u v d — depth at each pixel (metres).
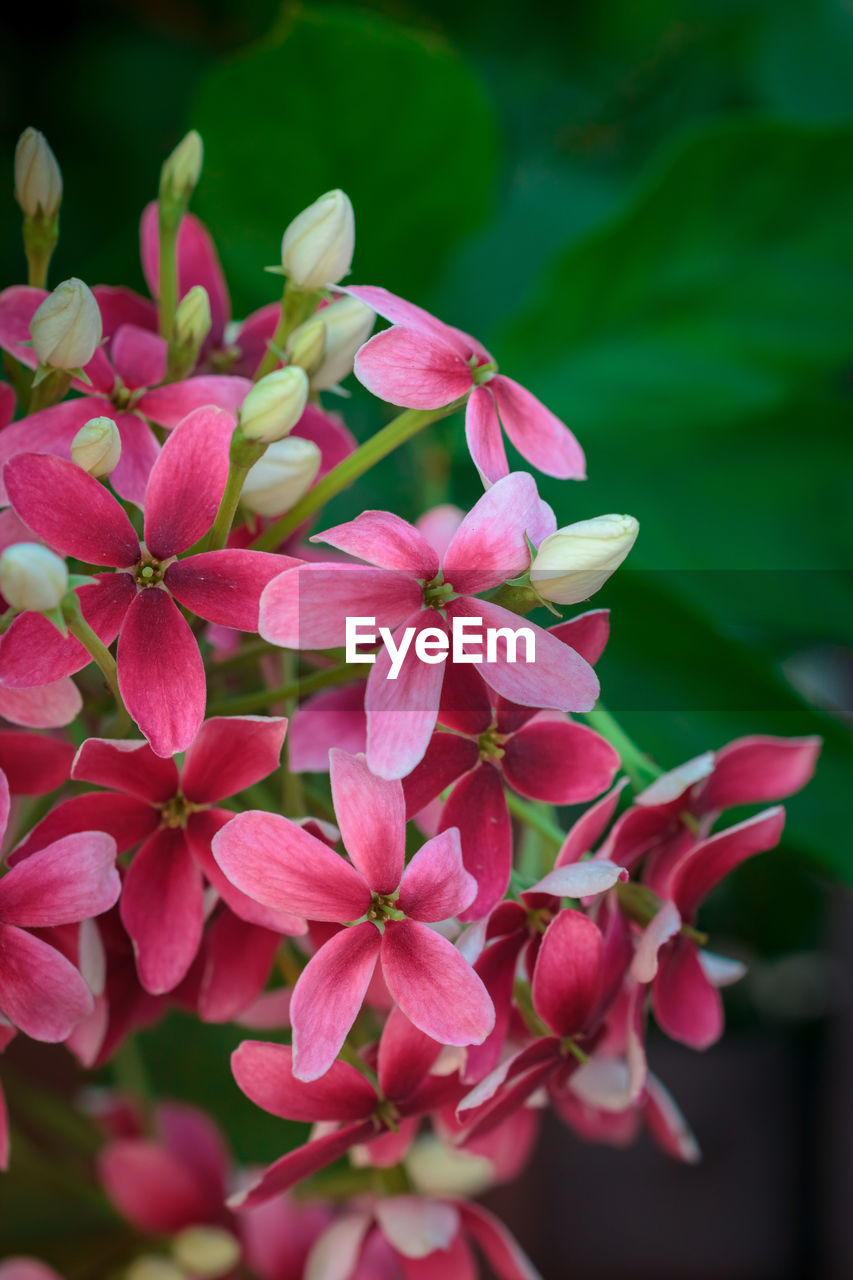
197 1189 0.43
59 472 0.31
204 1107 0.49
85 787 0.34
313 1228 0.43
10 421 0.34
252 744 0.33
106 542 0.32
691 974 0.35
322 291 0.34
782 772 0.36
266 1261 0.43
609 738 0.36
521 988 0.34
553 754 0.33
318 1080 0.33
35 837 0.32
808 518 0.46
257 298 0.45
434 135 0.43
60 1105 0.44
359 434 0.45
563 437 0.34
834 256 0.44
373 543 0.31
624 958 0.34
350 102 0.43
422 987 0.32
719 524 0.46
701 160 0.43
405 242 0.45
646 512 0.46
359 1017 0.35
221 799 0.33
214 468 0.32
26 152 0.35
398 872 0.32
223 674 0.35
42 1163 0.43
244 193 0.44
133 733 0.34
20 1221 0.43
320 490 0.33
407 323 0.33
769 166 0.43
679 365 0.45
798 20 0.52
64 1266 0.43
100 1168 0.43
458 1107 0.33
